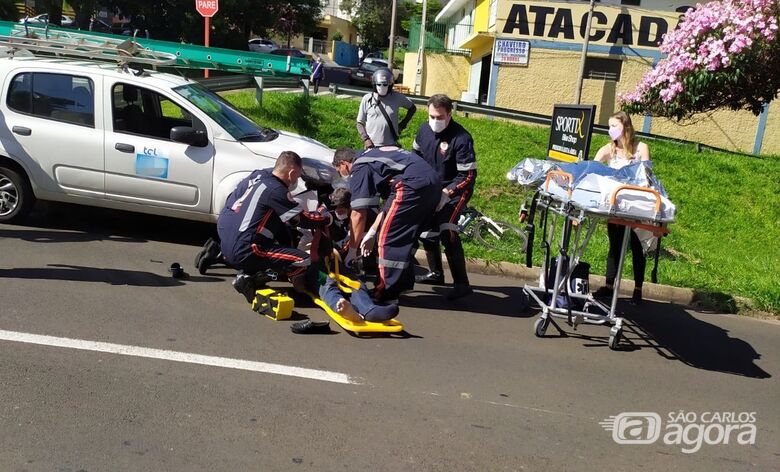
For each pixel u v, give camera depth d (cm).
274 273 580
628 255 840
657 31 2180
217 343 488
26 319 494
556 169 567
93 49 731
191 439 361
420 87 2889
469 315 617
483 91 2531
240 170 698
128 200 716
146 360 448
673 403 473
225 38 3575
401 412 415
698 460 397
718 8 929
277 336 513
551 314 580
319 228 573
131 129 714
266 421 387
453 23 3453
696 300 743
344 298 556
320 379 447
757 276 818
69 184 716
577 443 402
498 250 810
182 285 605
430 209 571
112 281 596
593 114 784
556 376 498
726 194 1190
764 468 395
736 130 2153
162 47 1184
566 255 565
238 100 1270
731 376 536
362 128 773
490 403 441
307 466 347
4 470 320
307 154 717
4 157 715
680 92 966
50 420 366
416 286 692
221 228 565
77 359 440
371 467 352
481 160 1179
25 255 643
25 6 3134
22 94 714
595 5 2170
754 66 913
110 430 362
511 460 374
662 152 1342
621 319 572
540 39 2211
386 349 513
